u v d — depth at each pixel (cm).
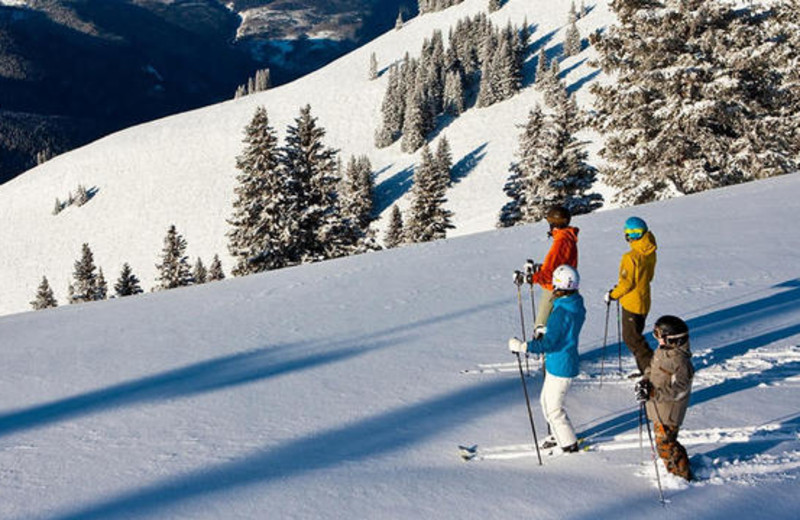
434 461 509
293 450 543
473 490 457
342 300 1213
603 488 453
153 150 14662
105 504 462
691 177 2886
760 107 2998
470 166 11531
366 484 473
